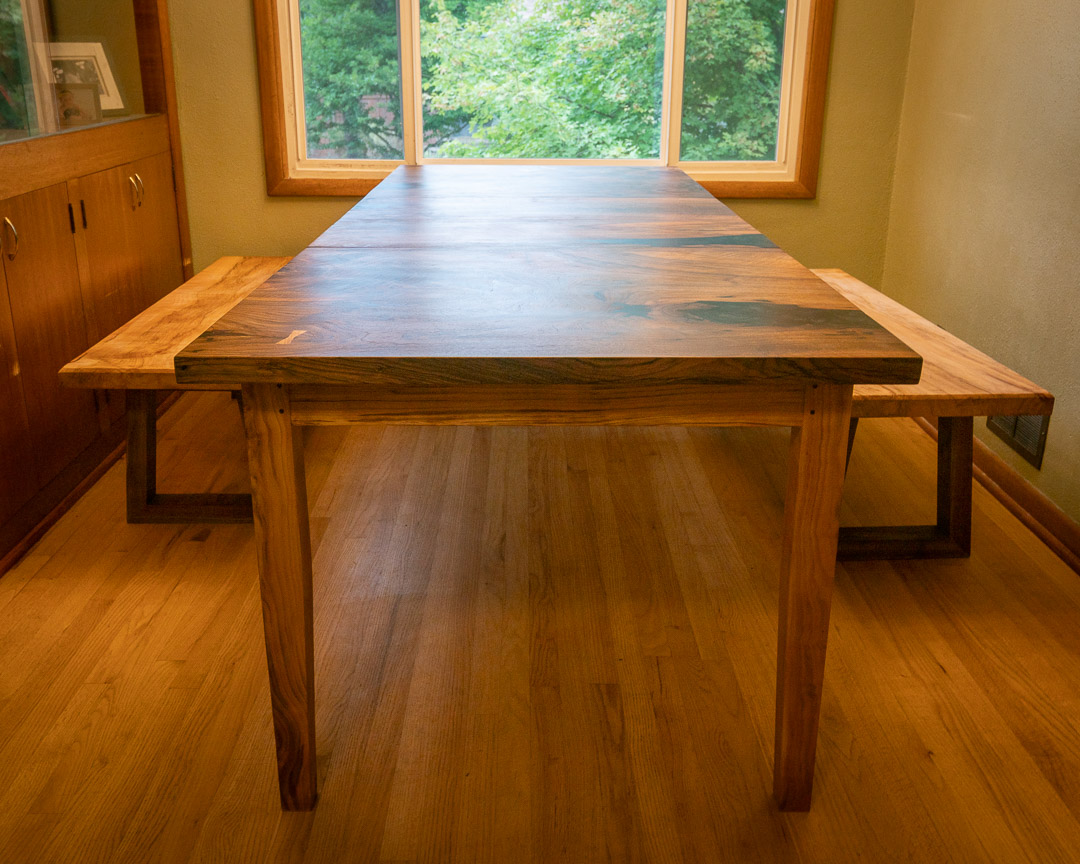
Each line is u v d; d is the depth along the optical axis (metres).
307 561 1.46
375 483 2.78
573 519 2.57
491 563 2.34
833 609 2.15
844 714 1.80
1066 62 2.43
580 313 1.48
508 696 1.85
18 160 2.38
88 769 1.64
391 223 2.27
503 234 2.13
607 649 2.00
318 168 3.77
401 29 3.61
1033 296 2.61
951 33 3.16
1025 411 1.99
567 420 1.35
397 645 2.01
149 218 3.34
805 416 1.35
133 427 2.48
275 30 3.51
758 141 3.76
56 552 2.38
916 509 2.65
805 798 1.56
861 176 3.72
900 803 1.58
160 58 3.45
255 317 1.45
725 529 2.52
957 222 3.12
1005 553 2.41
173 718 1.77
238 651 1.98
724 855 1.47
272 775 1.63
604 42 3.67
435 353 1.27
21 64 2.52
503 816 1.55
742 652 1.99
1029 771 1.66
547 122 3.78
